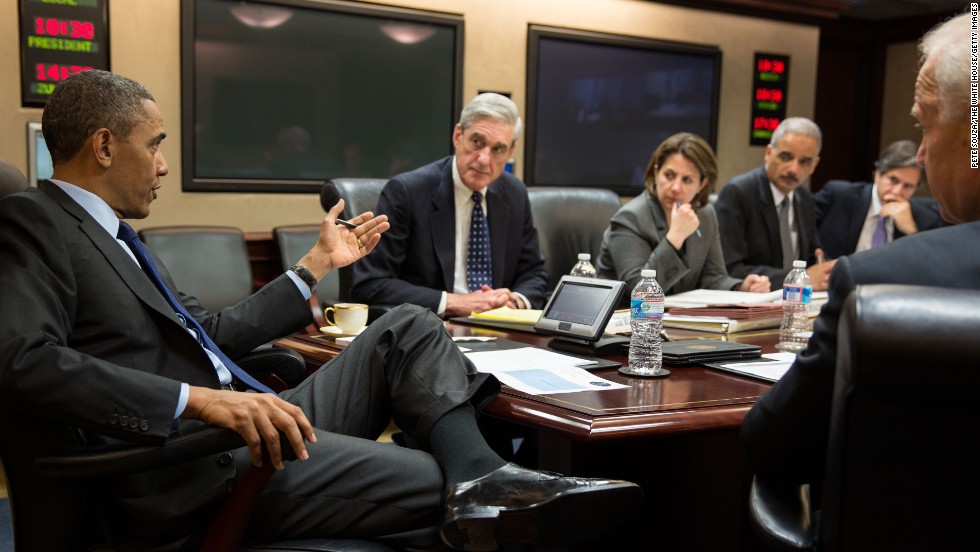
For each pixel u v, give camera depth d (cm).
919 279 92
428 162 497
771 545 107
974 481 82
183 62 420
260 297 188
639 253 291
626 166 561
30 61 384
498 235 279
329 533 145
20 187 162
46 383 126
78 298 143
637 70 555
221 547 130
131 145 154
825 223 388
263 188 448
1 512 258
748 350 184
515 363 175
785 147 342
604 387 157
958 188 100
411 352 164
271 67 446
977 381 77
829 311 99
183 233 411
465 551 137
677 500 194
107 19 402
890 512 86
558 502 131
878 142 787
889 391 81
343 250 195
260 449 129
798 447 108
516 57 514
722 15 584
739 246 345
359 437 163
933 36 103
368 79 474
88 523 140
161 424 129
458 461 146
